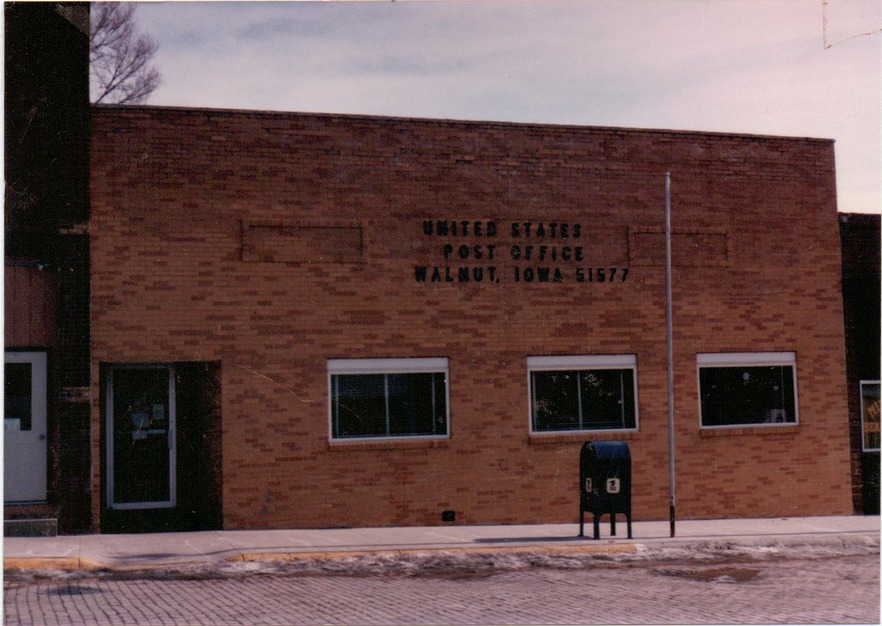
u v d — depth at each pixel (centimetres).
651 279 1697
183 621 904
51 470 1434
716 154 1744
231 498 1499
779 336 1759
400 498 1561
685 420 1698
